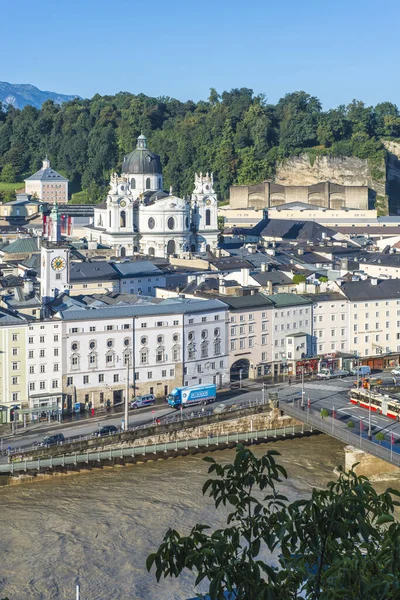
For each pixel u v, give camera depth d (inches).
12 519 7736.2
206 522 7667.3
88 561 6929.1
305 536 2667.3
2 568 6811.0
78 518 7755.9
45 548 7150.6
